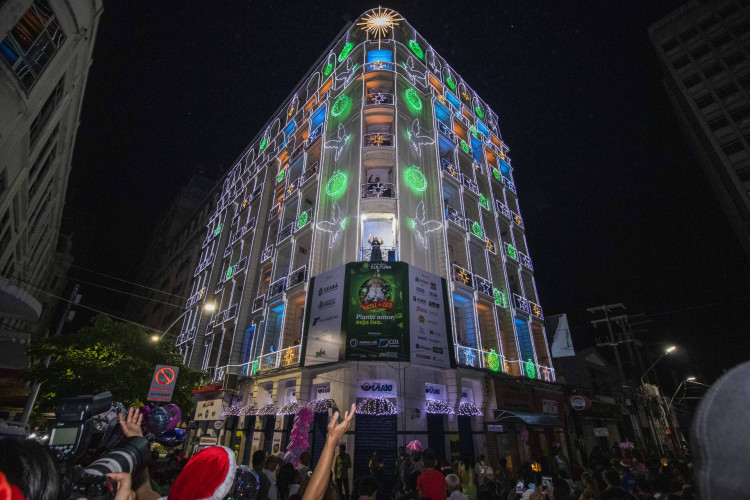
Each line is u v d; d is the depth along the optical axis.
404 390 13.07
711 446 0.64
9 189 10.54
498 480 10.55
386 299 14.22
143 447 1.82
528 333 19.88
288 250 20.28
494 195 24.12
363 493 4.93
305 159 22.36
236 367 19.70
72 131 15.95
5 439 1.03
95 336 13.80
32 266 19.36
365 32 23.47
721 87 36.03
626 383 23.20
